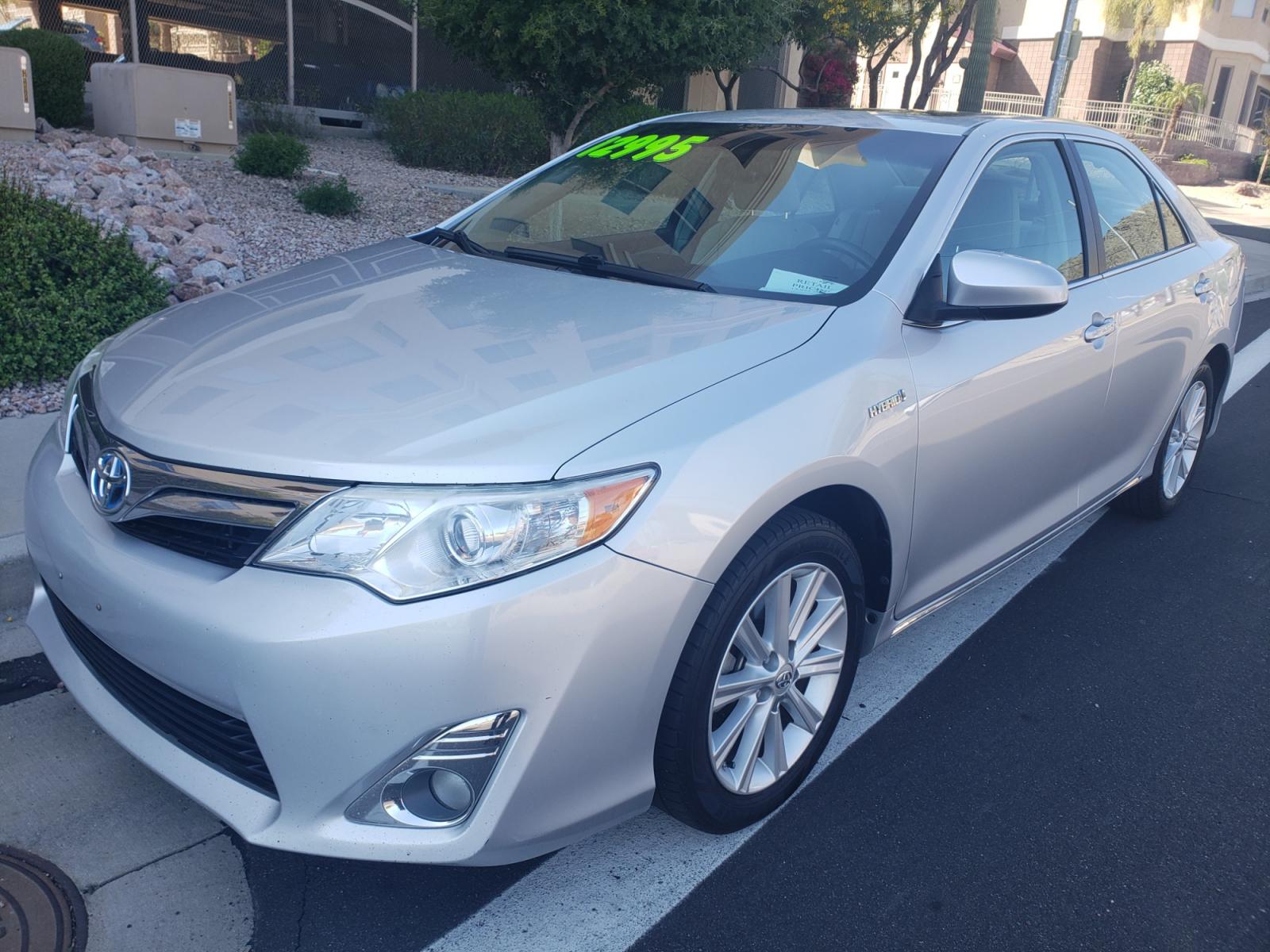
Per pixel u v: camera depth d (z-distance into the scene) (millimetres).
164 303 5746
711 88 19547
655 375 2373
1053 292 2752
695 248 3164
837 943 2348
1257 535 4863
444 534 2012
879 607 2938
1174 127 30328
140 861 2459
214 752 2219
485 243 3504
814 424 2453
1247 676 3623
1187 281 4285
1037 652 3695
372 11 14203
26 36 10188
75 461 2584
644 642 2152
